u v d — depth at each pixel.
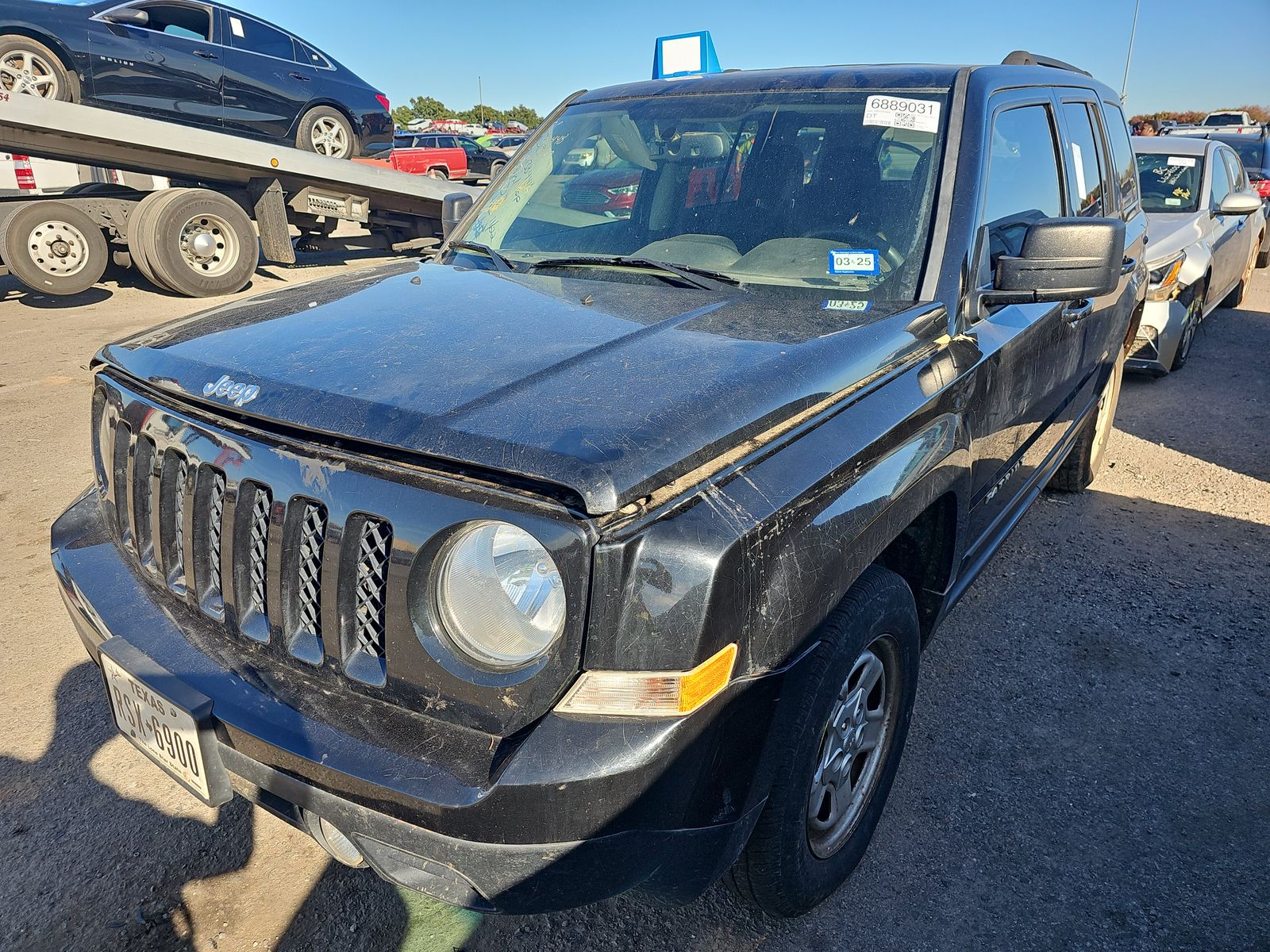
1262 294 10.37
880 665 2.16
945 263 2.39
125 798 2.53
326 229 10.71
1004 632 3.44
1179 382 6.84
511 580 1.49
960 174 2.50
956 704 3.01
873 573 2.05
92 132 8.07
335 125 10.66
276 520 1.66
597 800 1.43
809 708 1.77
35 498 4.50
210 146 8.77
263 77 9.80
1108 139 4.03
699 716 1.50
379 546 1.57
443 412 1.59
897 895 2.23
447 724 1.55
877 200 2.53
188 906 2.18
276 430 1.72
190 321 2.31
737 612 1.53
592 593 1.42
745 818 1.69
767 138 2.76
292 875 2.28
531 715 1.47
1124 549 4.13
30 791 2.54
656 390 1.67
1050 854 2.37
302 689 1.67
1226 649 3.32
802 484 1.69
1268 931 2.13
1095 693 3.07
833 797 2.11
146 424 1.95
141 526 2.01
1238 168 8.77
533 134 3.36
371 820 1.51
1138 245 4.39
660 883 1.61
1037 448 3.30
